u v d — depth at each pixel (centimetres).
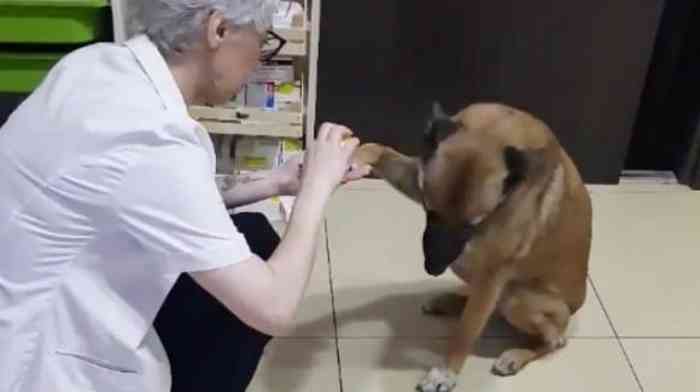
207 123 217
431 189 158
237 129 218
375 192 254
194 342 143
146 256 114
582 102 251
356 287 218
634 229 247
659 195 263
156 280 116
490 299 183
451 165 155
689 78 258
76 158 109
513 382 195
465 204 154
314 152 133
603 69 244
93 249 115
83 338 119
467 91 251
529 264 183
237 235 115
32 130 113
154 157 109
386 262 228
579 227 187
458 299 210
